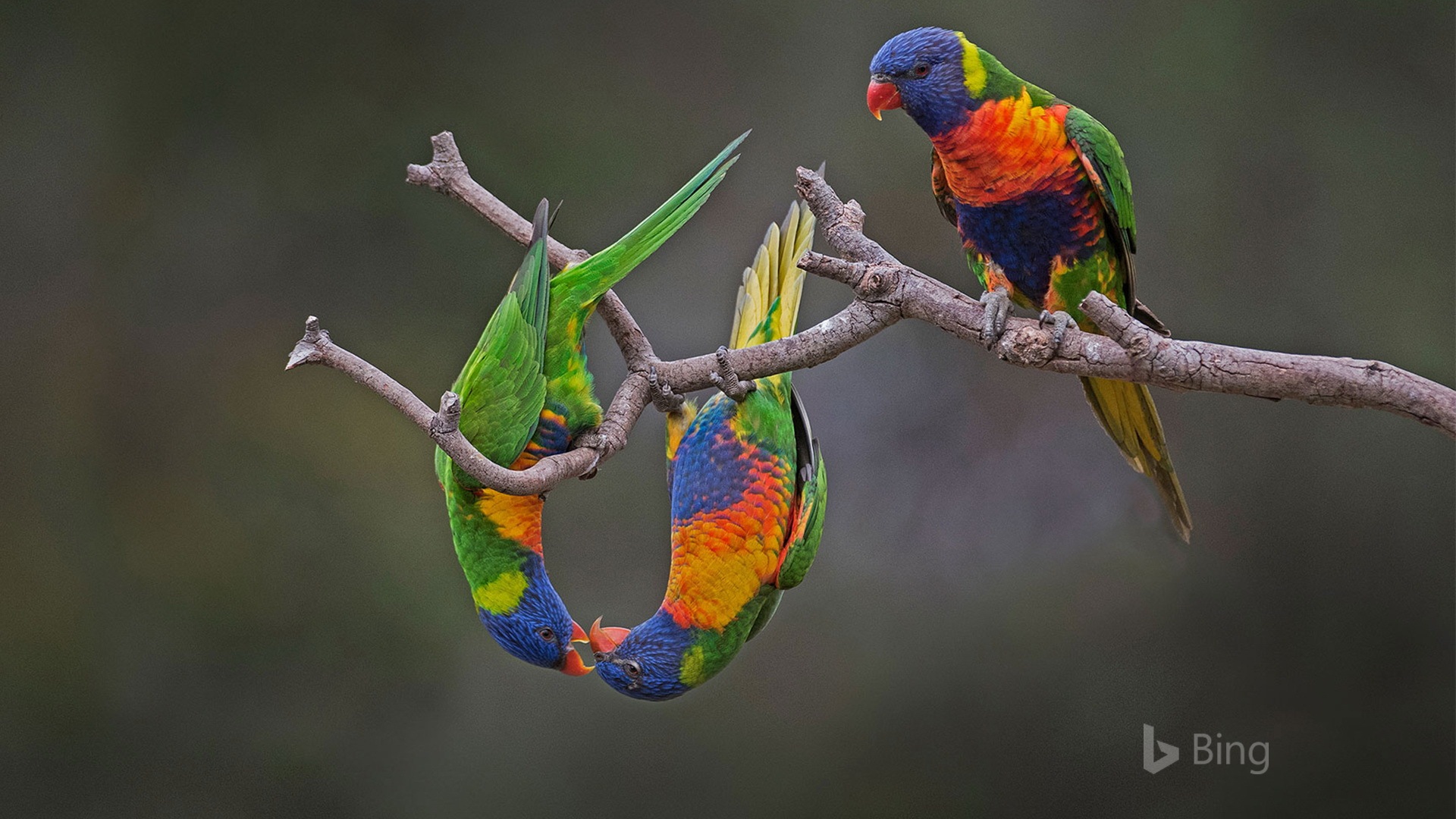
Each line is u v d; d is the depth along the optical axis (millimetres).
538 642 6637
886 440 15766
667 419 7070
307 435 14727
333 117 15039
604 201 15180
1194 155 15422
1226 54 15375
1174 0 15406
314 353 4965
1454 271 15141
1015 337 5340
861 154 15281
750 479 6586
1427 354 15008
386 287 14945
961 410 15789
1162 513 15312
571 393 6605
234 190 14961
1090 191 6656
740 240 15172
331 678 14320
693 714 14844
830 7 15516
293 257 14938
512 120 15148
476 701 14469
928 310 5488
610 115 15320
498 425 6266
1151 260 15422
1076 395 15781
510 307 6414
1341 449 15523
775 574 6668
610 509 14383
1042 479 15570
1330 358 4812
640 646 6582
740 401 6676
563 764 14492
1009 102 6484
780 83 15508
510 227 6727
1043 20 15352
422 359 14789
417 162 15023
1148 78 15422
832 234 5723
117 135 14867
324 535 14523
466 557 6629
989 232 6914
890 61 6480
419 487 14750
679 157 15289
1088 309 4988
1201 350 4918
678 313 14945
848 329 5664
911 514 15602
